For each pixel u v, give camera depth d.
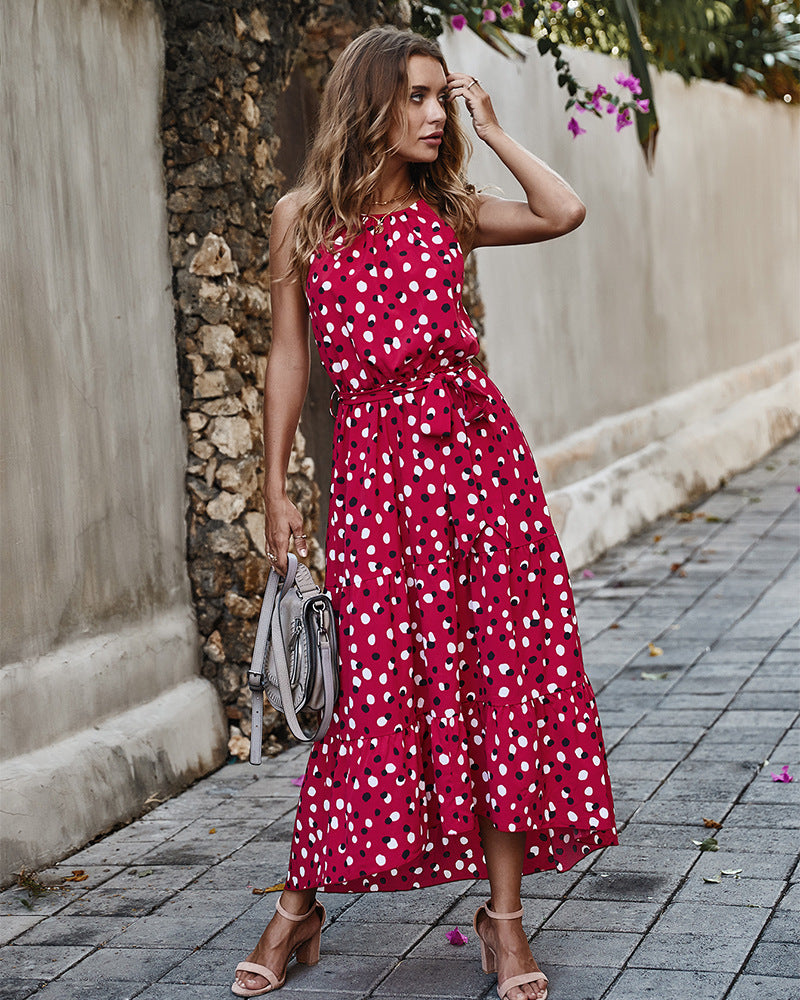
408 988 2.84
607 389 8.73
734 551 7.82
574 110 8.27
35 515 3.87
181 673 4.59
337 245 2.71
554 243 7.98
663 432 9.58
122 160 4.35
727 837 3.60
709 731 4.58
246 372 4.74
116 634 4.25
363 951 3.05
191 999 2.84
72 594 4.04
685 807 3.86
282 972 2.88
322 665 2.75
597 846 2.89
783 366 12.82
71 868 3.70
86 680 4.05
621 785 4.10
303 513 5.00
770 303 12.66
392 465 2.72
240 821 4.02
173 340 4.62
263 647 2.87
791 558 7.51
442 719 2.71
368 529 2.71
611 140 8.89
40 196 3.93
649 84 6.95
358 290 2.70
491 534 2.73
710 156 10.95
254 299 4.75
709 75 12.34
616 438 8.72
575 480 8.02
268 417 2.92
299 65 5.41
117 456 4.28
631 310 9.20
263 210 4.83
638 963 2.86
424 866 2.86
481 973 2.89
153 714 4.34
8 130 3.79
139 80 4.45
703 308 10.73
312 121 5.53
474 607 2.75
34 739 3.82
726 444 10.55
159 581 4.50
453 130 2.82
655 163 9.70
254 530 4.73
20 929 3.29
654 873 3.38
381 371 2.71
